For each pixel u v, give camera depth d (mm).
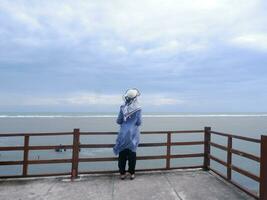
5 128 106938
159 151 51125
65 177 6859
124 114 6633
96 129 101438
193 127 121688
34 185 6262
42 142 59781
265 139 5066
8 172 34875
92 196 5609
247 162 41969
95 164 38969
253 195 5484
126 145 6586
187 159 43156
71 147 6770
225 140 63344
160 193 5797
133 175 6699
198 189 6043
